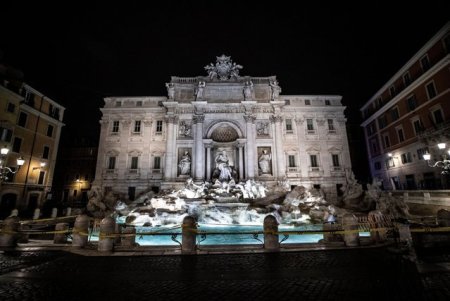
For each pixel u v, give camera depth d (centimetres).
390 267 904
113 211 3059
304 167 4197
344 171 4188
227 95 4309
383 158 4584
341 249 1168
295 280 798
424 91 3466
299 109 4416
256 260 1023
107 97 4466
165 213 2633
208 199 3098
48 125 4188
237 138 4138
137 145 4278
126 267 953
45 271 911
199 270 911
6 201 3381
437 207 2472
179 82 4438
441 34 3091
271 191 3450
